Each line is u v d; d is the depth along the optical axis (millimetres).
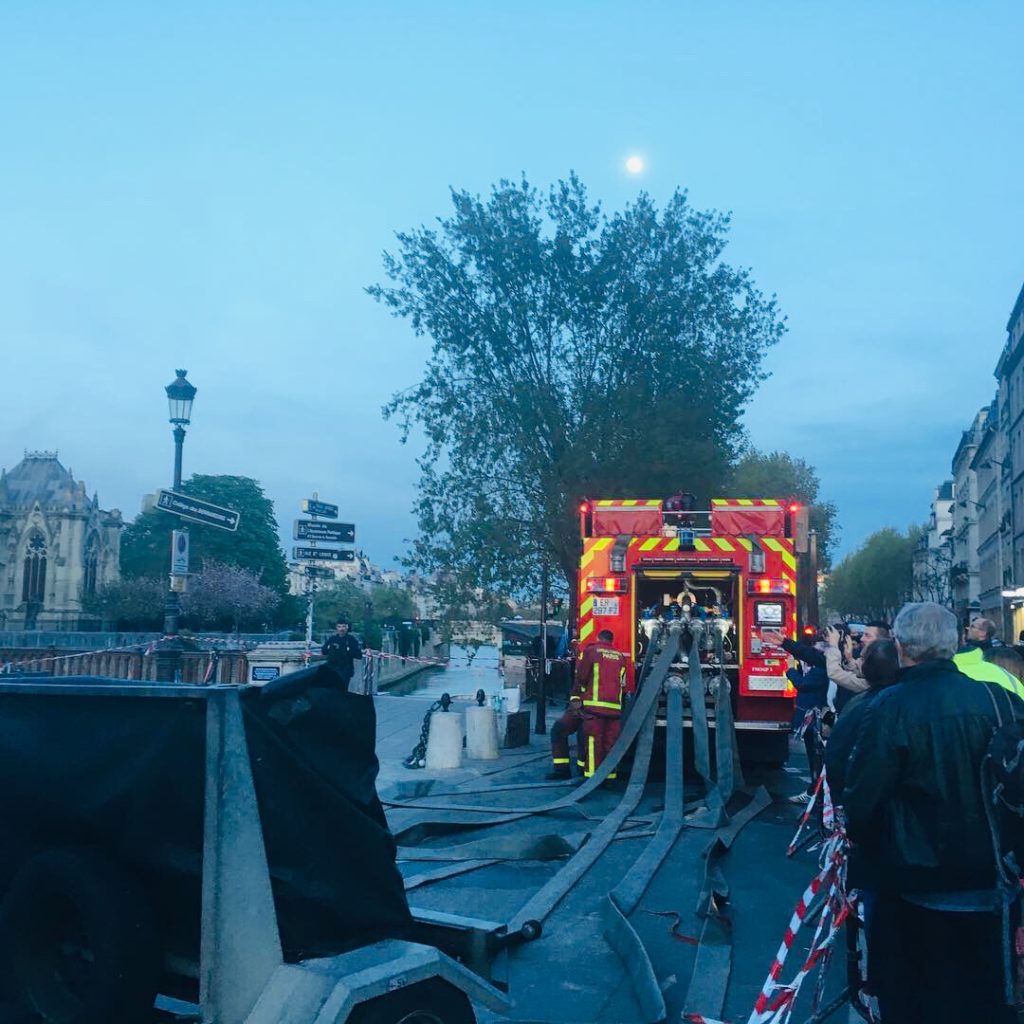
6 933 3463
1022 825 3074
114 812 3471
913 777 3143
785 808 10148
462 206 23562
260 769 3340
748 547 11578
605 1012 4762
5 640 52781
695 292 23750
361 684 19094
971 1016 3086
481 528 22703
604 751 11141
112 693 3543
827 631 9586
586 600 11805
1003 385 62344
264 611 61531
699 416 22859
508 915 6262
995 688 3254
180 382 15953
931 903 3119
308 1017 3090
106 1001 3227
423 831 8547
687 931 5961
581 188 23688
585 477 21953
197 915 3385
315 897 3398
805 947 5691
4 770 3748
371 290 23672
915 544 118125
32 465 110938
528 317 23156
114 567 101062
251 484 80438
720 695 11031
